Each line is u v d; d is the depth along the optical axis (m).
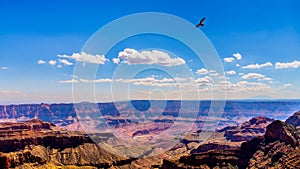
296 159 149.12
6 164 169.75
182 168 154.12
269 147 168.88
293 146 159.38
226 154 169.38
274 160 158.62
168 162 159.00
